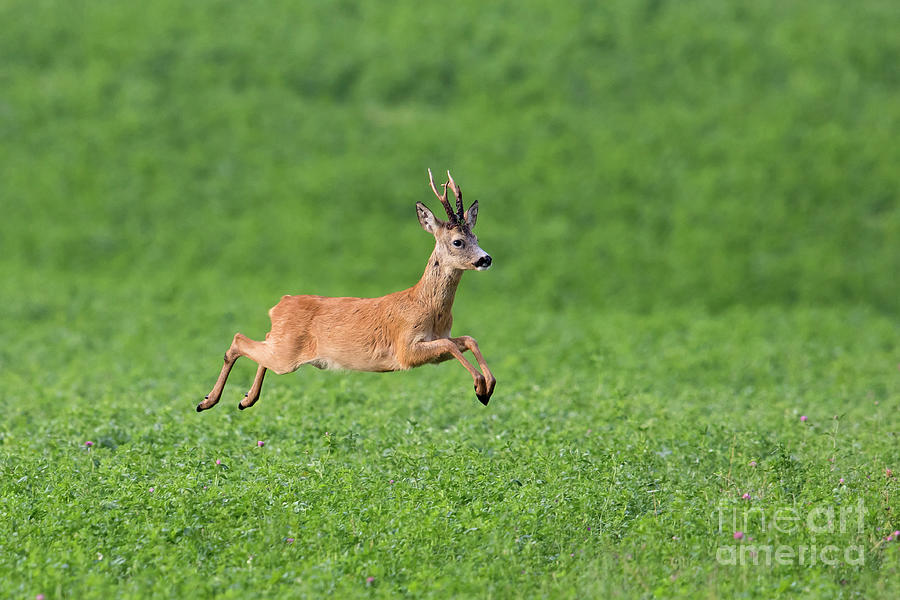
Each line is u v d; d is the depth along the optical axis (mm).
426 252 104812
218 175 116000
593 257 103000
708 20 138500
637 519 30109
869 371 63688
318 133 122000
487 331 78125
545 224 108125
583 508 30250
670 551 27906
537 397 49844
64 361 66625
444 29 137625
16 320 80625
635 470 34875
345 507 30125
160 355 67812
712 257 102812
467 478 32781
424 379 57531
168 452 37281
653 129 121062
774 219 108125
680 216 108875
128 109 123938
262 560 26812
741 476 34844
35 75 128750
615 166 115062
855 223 108500
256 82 130125
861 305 97500
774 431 43375
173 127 122125
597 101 126562
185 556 27172
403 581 26141
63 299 87688
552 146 118312
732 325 85000
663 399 52031
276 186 114188
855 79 128875
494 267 101500
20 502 30828
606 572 26531
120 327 78500
